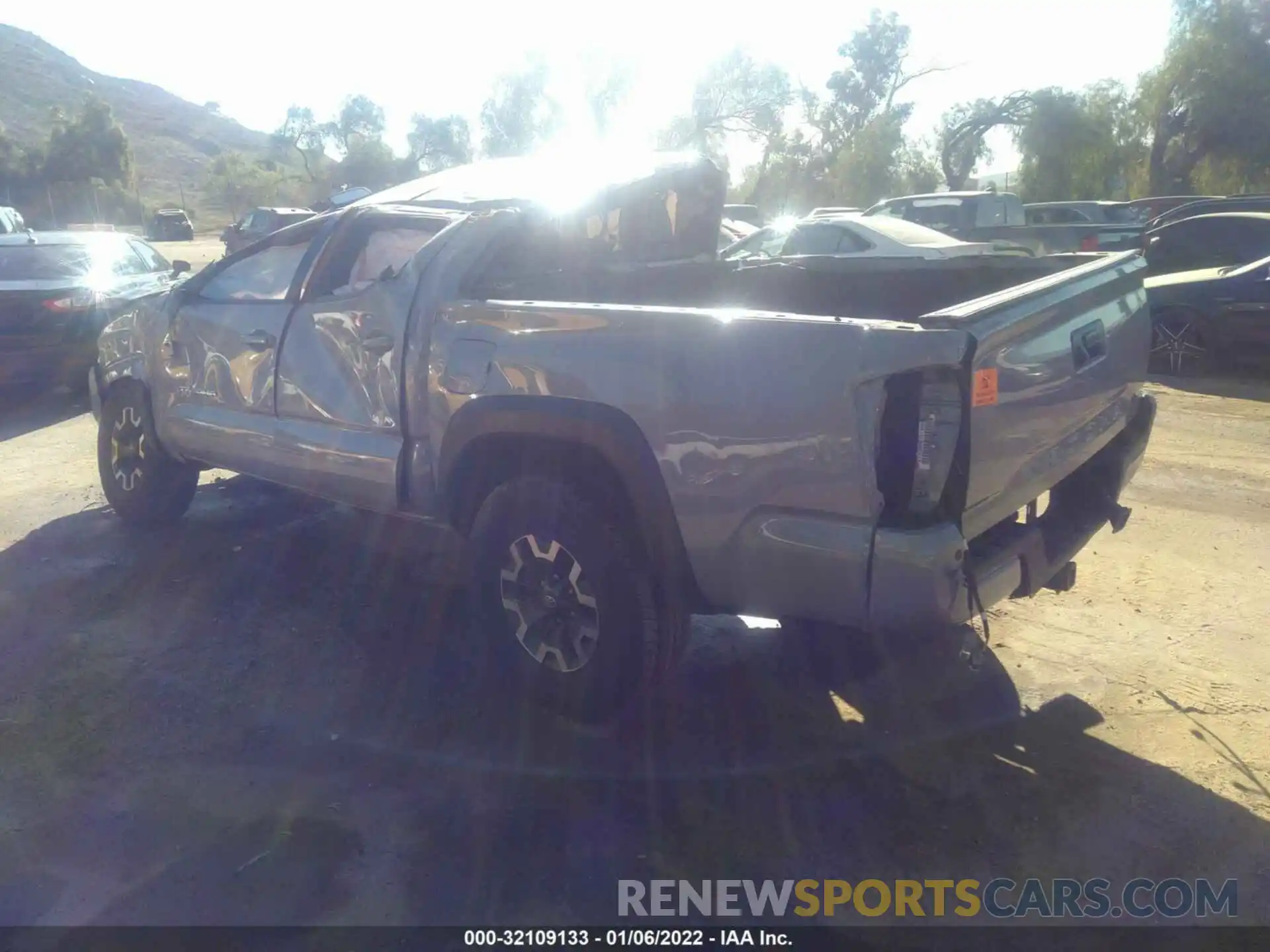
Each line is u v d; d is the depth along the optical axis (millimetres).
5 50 183875
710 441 3545
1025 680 4520
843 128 45469
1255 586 5496
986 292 5172
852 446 3277
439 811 3643
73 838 3480
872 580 3312
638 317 3730
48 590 5473
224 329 5426
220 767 3895
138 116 174500
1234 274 11070
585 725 4160
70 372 10070
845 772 3887
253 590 5500
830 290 5477
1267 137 34969
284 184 84375
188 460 5945
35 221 74312
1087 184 38844
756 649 4871
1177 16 36094
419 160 62188
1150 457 8031
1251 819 3568
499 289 4723
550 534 4027
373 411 4711
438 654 4805
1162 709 4270
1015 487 3680
